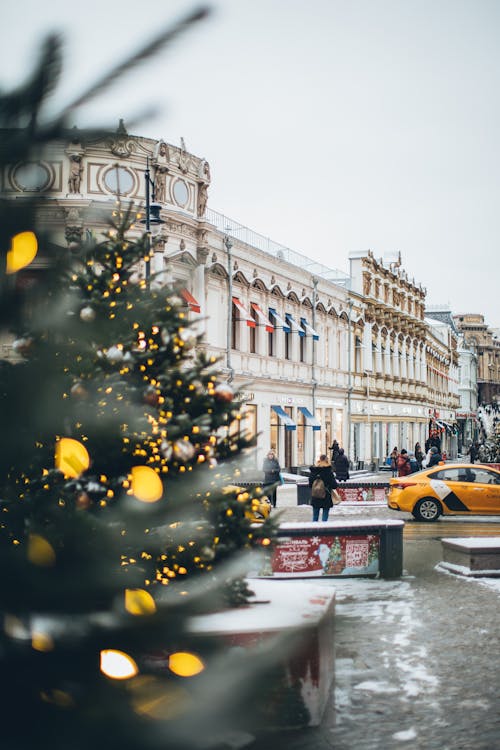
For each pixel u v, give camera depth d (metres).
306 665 6.06
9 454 2.32
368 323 61.41
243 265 39.03
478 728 6.12
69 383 3.26
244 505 6.10
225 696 2.67
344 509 26.88
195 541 5.46
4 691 2.36
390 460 59.62
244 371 38.75
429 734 6.00
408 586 12.38
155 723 2.47
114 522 4.07
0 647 2.29
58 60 1.40
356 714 6.45
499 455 51.44
